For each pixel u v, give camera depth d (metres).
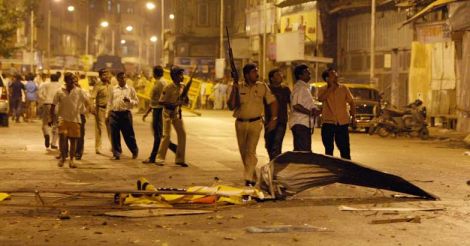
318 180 11.62
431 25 30.09
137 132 26.12
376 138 25.92
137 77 43.94
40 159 16.69
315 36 44.78
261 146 21.06
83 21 119.81
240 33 65.56
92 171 14.68
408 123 25.94
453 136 26.50
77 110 15.26
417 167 16.25
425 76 32.25
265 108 13.12
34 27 79.81
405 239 8.51
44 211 10.02
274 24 54.06
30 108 31.25
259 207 10.53
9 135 23.53
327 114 13.84
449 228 9.16
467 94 26.88
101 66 75.19
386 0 37.19
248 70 12.77
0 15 49.09
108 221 9.38
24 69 70.00
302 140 13.03
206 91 48.97
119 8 134.75
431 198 11.38
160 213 9.81
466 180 13.92
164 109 15.73
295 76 13.33
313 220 9.60
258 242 8.27
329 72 13.85
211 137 24.36
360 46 42.03
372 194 11.77
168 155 18.00
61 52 104.50
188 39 76.12
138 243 8.16
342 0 43.12
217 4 75.00
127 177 13.81
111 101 16.92
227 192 11.02
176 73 15.67
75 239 8.33
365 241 8.39
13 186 12.38
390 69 38.94
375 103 28.27
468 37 26.38
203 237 8.50
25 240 8.27
